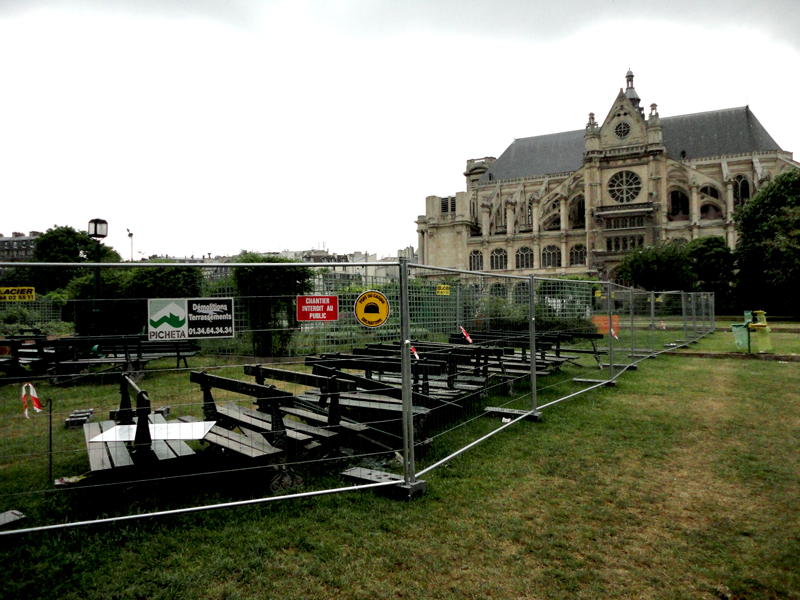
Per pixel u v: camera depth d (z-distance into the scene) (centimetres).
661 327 2181
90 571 434
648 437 842
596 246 8350
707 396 1178
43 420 636
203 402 724
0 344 618
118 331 607
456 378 1048
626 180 8338
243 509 548
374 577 427
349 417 884
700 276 6200
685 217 8394
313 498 577
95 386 636
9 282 534
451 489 615
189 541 482
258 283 605
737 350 2138
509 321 1038
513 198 9825
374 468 684
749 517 543
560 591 412
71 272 1128
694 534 507
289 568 436
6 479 588
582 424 926
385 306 690
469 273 892
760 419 952
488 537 497
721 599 403
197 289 609
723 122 8800
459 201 9844
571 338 1569
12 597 397
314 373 810
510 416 984
